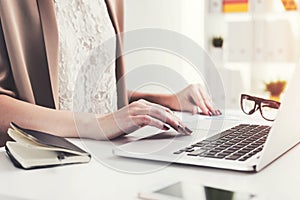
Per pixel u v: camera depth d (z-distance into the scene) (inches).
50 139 31.5
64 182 25.7
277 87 114.3
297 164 29.5
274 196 22.8
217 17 117.3
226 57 117.6
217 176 26.6
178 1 115.9
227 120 44.1
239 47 116.3
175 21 116.1
